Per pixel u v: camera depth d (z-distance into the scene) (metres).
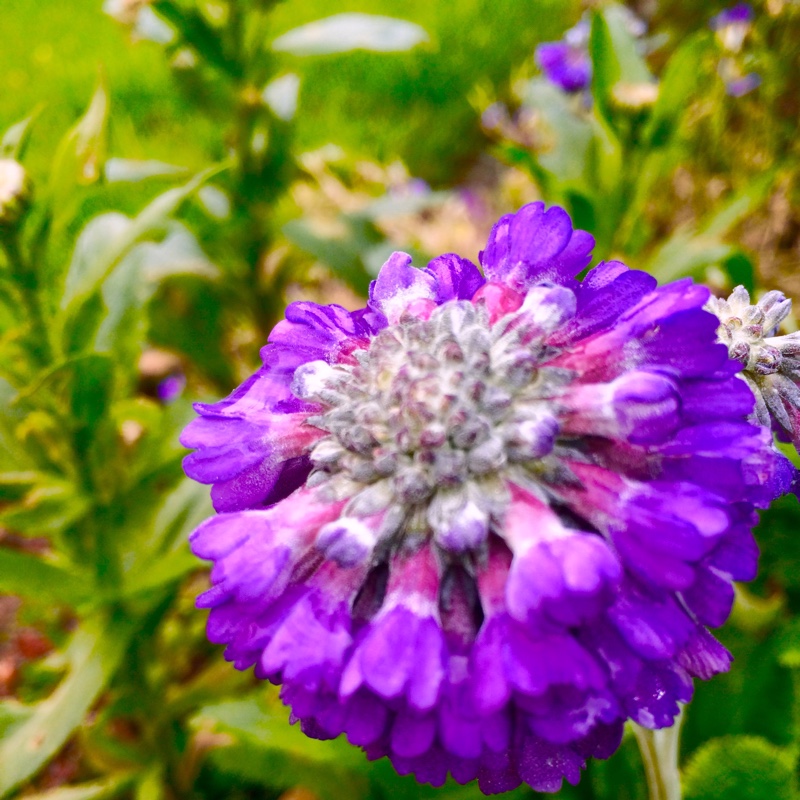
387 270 0.07
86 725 0.14
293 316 0.07
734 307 0.08
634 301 0.06
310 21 0.30
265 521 0.06
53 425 0.10
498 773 0.06
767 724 0.10
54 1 0.34
